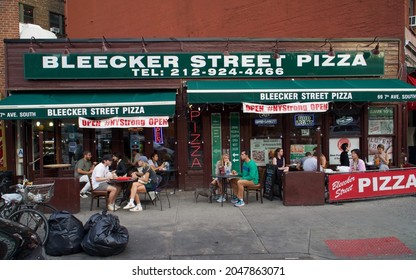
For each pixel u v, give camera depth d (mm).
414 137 15328
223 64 11719
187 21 18328
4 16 12672
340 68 11992
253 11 16219
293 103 10867
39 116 10281
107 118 10789
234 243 6699
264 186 10602
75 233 6277
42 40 11422
